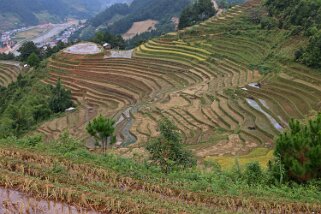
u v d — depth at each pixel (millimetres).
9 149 16391
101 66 71188
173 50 71438
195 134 39875
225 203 13320
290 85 47281
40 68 74688
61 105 57344
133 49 79250
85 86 64688
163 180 14859
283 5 68500
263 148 33094
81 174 14586
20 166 14211
